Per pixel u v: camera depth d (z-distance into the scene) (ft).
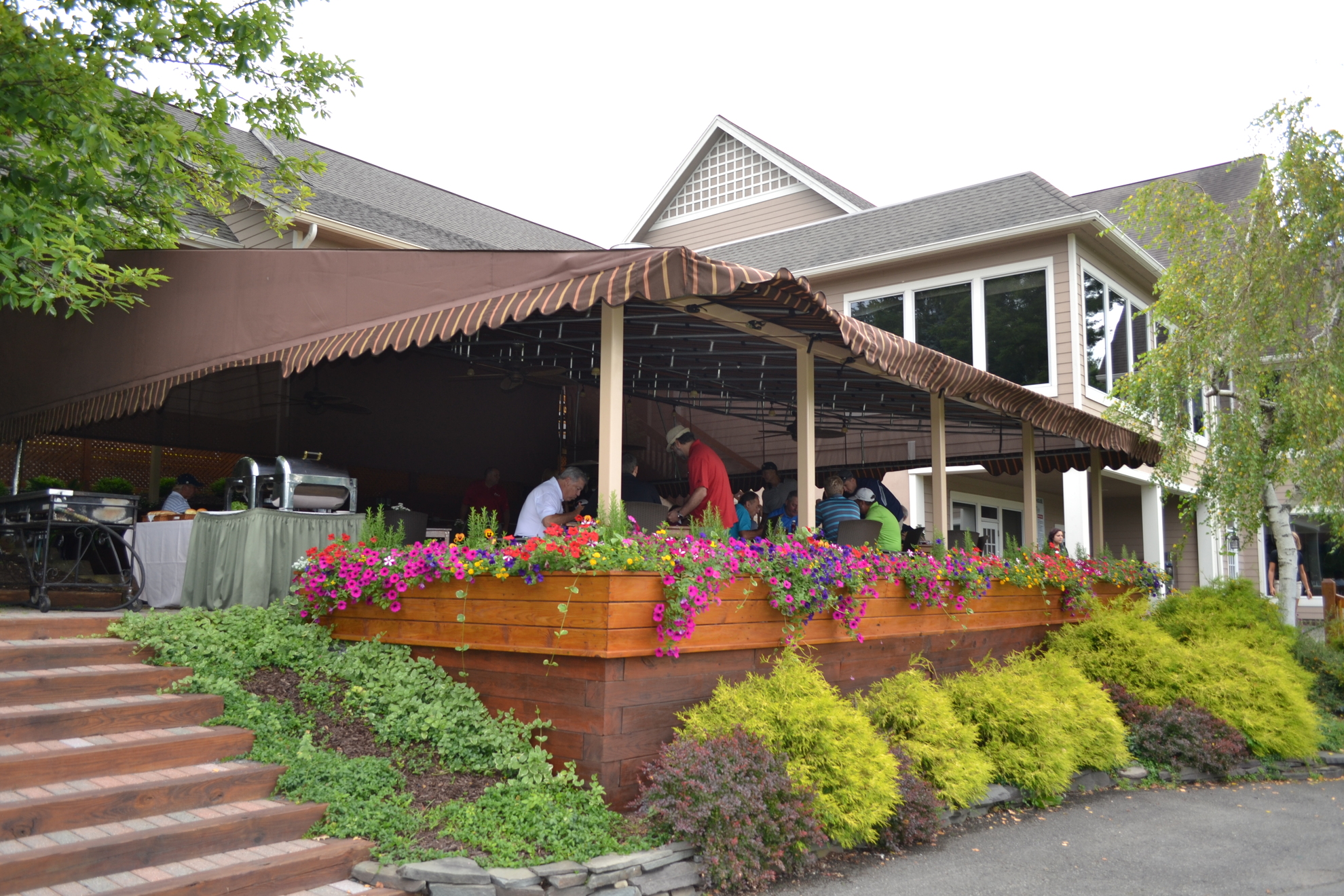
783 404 38.01
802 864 16.25
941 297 48.57
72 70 27.76
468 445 40.98
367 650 19.53
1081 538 44.32
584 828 15.17
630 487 26.55
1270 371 35.68
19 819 13.09
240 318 25.22
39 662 17.39
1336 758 27.63
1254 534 37.29
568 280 18.79
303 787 15.62
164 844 13.38
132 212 32.71
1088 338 46.34
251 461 23.29
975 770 20.11
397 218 49.93
